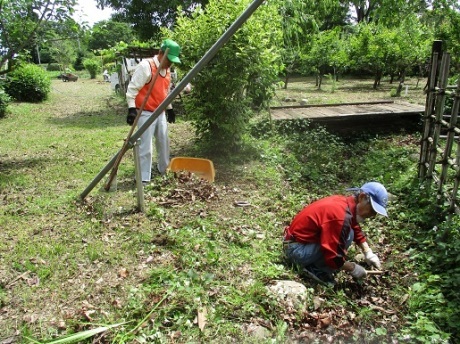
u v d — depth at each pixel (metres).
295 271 3.53
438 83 5.11
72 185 5.72
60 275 3.47
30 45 7.31
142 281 3.36
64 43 38.94
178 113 12.14
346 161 6.88
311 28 10.24
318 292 3.31
